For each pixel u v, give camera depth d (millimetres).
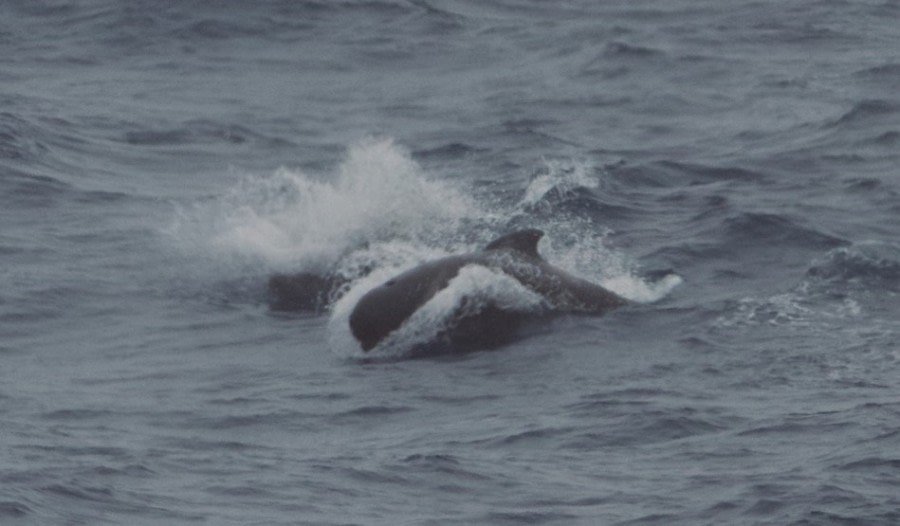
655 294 79250
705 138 110750
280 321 77938
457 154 107750
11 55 134750
